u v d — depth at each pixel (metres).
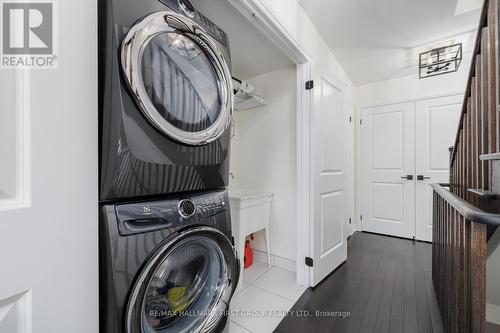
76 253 0.59
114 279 0.67
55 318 0.54
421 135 3.00
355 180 3.48
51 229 0.54
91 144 0.63
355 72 2.97
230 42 1.81
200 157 0.96
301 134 1.92
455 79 2.76
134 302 0.71
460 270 0.99
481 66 1.06
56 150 0.55
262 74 2.40
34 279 0.50
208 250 1.04
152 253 0.76
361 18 1.89
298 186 1.94
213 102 1.04
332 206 2.14
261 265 2.30
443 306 1.39
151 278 0.76
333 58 2.50
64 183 0.57
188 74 0.92
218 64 1.03
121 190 0.71
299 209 1.93
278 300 1.68
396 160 3.18
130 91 0.71
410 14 1.83
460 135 1.41
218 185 1.08
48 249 0.53
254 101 2.21
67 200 0.57
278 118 2.31
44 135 0.53
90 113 0.63
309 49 1.89
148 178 0.77
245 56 2.04
